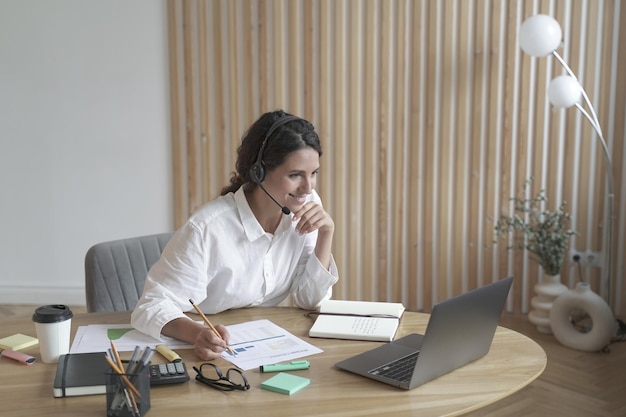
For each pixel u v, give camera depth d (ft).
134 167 13.57
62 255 14.02
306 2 12.54
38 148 13.70
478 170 12.53
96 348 4.95
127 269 7.06
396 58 12.50
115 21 13.15
